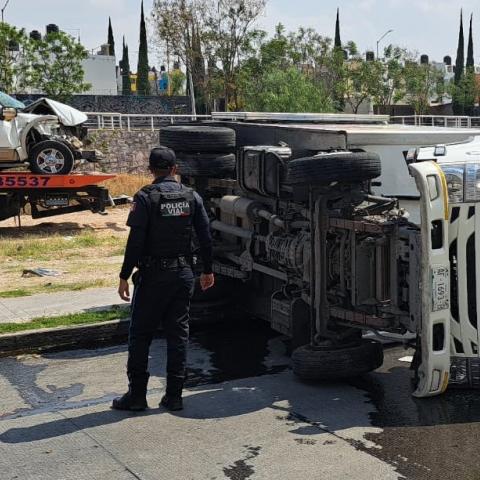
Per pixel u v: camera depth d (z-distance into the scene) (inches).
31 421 201.2
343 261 222.7
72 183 669.9
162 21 1596.9
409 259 204.2
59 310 318.7
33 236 613.0
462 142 220.7
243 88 1630.2
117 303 331.0
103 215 739.4
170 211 200.2
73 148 692.1
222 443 184.1
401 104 2262.6
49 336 282.5
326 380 233.0
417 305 202.8
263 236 272.2
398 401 212.4
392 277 209.9
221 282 303.7
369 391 222.8
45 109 706.8
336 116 335.3
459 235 199.3
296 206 250.1
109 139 1205.7
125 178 989.2
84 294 355.3
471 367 204.5
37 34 2003.0
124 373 250.4
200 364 258.5
